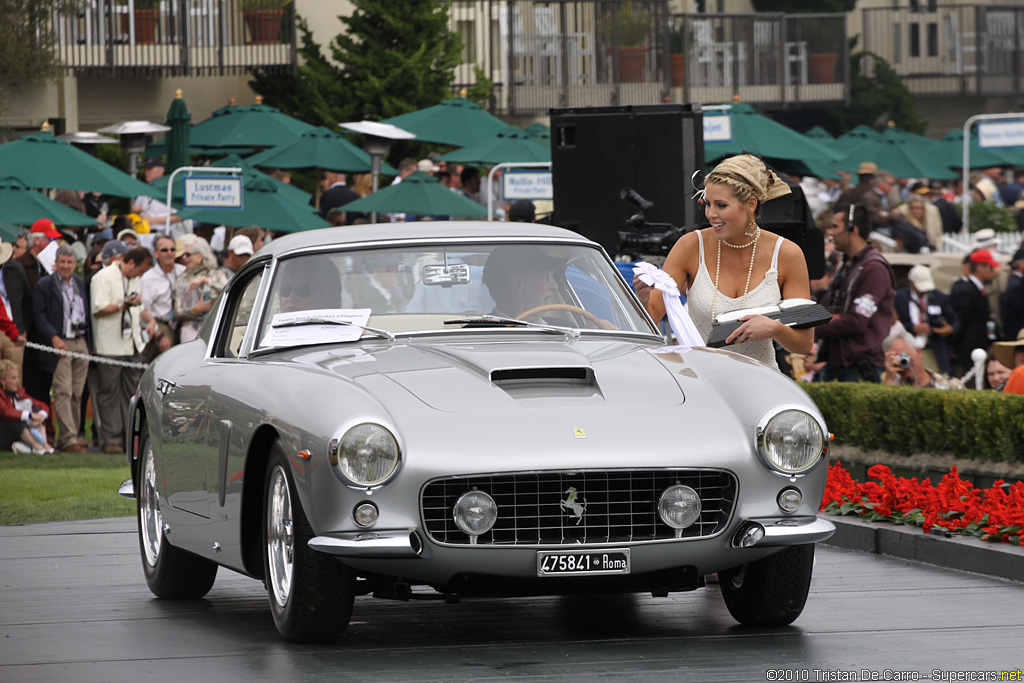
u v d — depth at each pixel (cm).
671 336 1633
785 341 1606
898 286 4044
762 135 5778
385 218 5209
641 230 2541
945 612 1540
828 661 1295
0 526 2295
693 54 7962
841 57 8438
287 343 1482
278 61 6988
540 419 1313
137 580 1814
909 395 2284
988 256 3747
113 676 1254
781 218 2355
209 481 1495
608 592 1341
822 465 1361
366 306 1521
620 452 1292
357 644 1384
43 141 4153
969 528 1895
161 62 6700
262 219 4247
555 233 1625
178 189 4781
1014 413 2109
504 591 1316
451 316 1520
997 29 10062
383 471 1281
